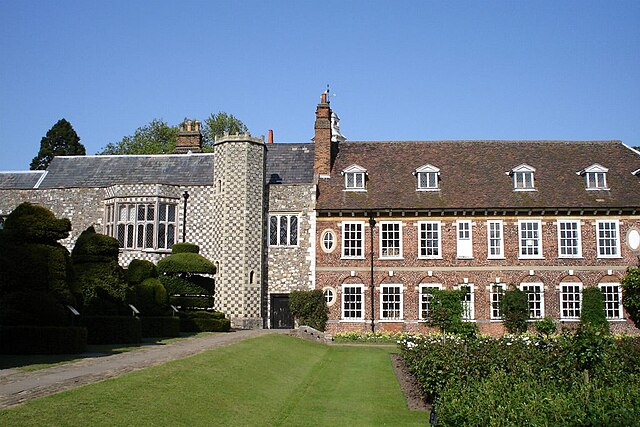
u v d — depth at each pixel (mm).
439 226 37250
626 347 17156
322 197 38188
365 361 25078
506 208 36719
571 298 36625
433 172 38375
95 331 23703
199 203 38406
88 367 16297
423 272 36875
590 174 38031
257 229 36875
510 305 35750
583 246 36812
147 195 37500
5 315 19938
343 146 42125
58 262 21109
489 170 39531
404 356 21984
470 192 37969
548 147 41344
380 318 36625
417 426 14359
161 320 27609
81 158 42500
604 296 36438
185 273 32812
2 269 20375
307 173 40094
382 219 37406
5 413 10648
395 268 36969
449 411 11023
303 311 36500
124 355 19344
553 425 9734
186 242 37875
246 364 19562
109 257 25203
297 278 37625
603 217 37000
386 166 40156
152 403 12906
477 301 36562
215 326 31562
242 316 35719
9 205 40094
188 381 15367
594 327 15406
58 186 40625
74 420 10969
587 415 10039
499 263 36812
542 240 36938
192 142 43594
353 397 17656
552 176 38812
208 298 32938
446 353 17047
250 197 36750
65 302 21203
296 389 18281
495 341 18969
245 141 36969
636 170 38875
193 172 40250
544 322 27672
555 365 15805
